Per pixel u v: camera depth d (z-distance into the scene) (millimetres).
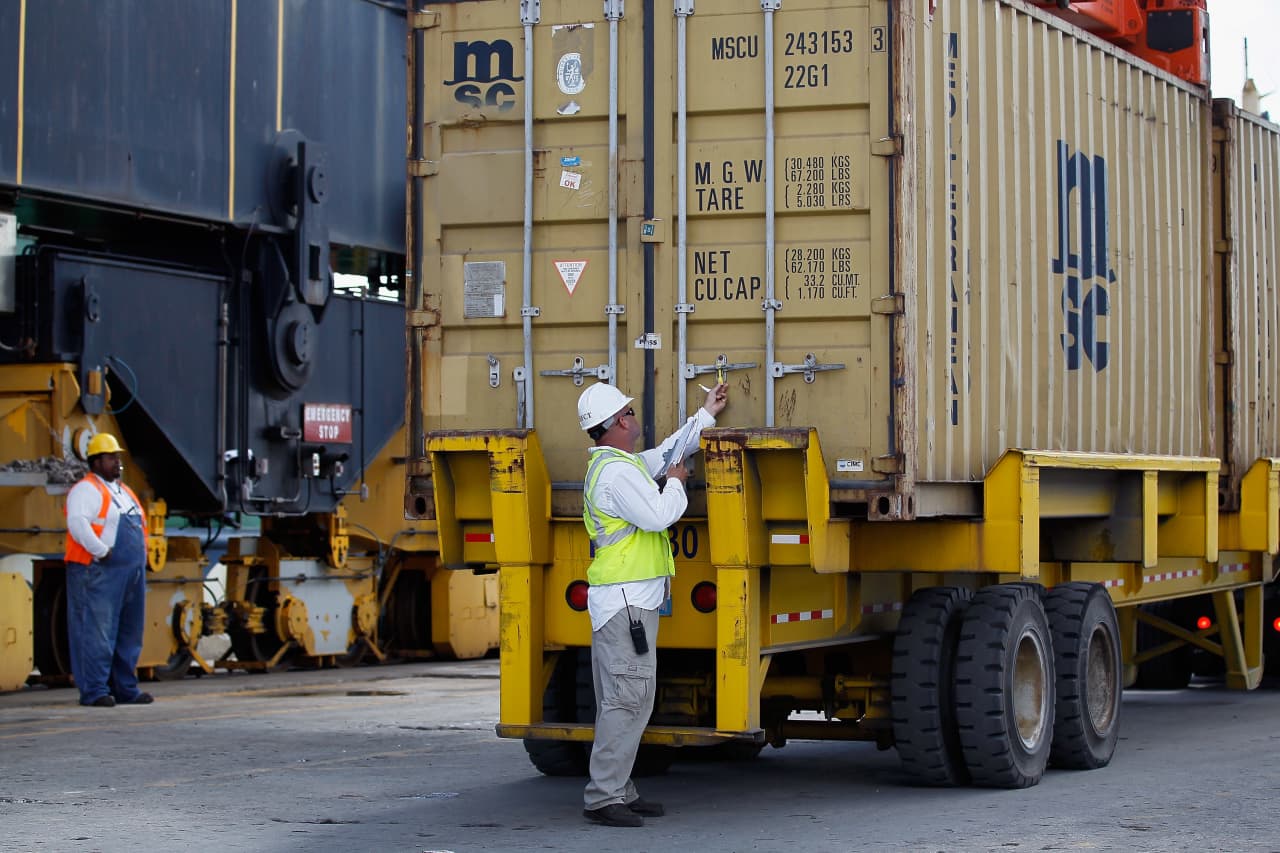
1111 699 9758
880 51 8062
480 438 8242
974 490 8953
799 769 9766
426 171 8750
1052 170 10078
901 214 7992
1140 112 11414
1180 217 12039
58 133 14227
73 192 14336
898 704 8555
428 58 8789
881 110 8055
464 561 8586
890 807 8172
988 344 9156
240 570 16891
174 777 9367
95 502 13266
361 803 8430
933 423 8469
